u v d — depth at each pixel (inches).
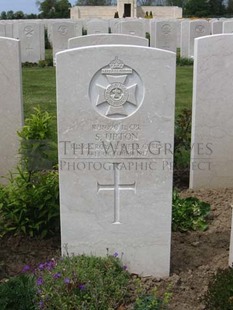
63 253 64.4
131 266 65.1
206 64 89.4
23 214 73.7
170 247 66.9
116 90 58.9
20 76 93.5
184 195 93.7
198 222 80.1
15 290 56.1
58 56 57.7
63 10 944.3
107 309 55.5
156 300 55.8
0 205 72.9
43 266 61.8
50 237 74.4
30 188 74.1
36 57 295.3
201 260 69.0
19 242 72.9
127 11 765.9
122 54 57.7
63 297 55.1
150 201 62.4
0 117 94.7
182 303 58.8
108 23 379.2
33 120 74.4
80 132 60.0
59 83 58.4
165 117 59.6
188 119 106.8
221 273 58.6
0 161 96.9
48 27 439.8
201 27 299.0
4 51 91.7
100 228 63.5
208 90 91.0
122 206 62.7
